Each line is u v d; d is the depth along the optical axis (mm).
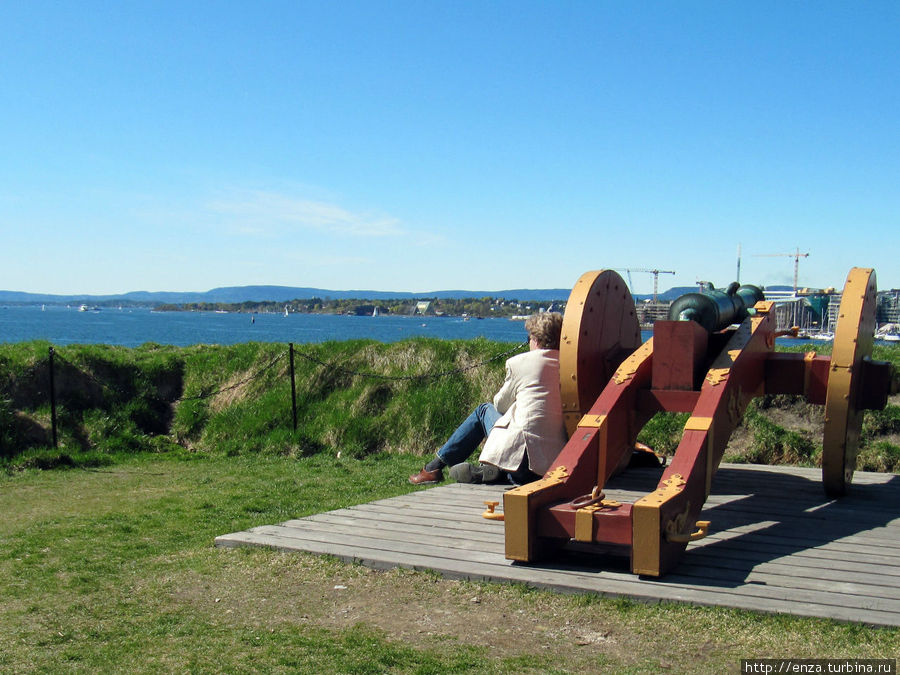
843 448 5348
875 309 5949
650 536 3863
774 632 3299
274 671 3076
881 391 5441
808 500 5844
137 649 3336
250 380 11352
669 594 3676
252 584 4145
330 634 3447
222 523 5910
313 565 4383
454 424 10141
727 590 3730
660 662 3092
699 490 4434
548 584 3881
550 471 4500
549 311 6070
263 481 7949
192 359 12039
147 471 8742
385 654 3215
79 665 3184
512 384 5832
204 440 10461
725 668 3023
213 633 3496
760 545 4547
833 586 3789
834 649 3119
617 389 5039
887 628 3283
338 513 5484
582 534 4020
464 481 6750
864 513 5402
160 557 4820
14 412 9930
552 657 3166
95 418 10422
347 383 11125
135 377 11445
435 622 3562
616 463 4996
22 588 4219
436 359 11250
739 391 5188
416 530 4961
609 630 3414
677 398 5035
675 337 5031
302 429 10273
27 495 7297
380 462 9211
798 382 5785
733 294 6277
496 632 3432
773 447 8414
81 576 4422
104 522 5984
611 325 6004
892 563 4168
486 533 4871
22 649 3357
